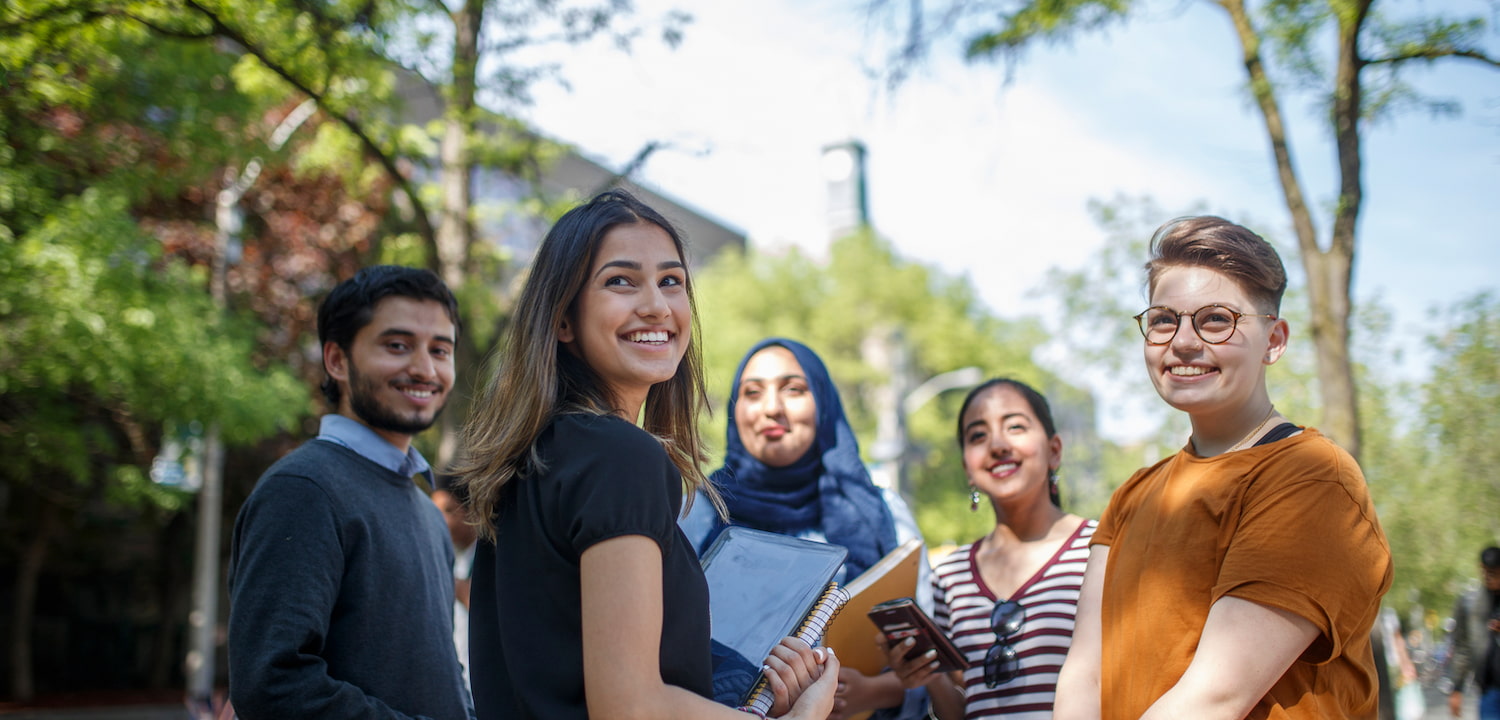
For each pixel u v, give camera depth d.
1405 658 12.28
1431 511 17.16
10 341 10.16
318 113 10.02
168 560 21.56
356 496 2.75
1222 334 2.28
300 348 16.52
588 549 1.63
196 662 16.16
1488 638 7.32
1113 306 18.45
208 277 15.51
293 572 2.51
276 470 2.70
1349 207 6.99
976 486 3.65
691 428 2.15
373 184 12.97
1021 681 3.21
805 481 3.88
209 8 7.44
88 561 21.36
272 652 2.40
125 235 10.36
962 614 3.48
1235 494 2.15
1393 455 17.50
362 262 16.23
